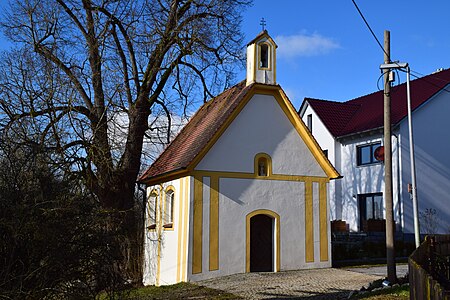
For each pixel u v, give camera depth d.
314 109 34.19
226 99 22.05
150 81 22.06
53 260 8.98
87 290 9.56
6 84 17.83
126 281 10.78
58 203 9.34
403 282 14.68
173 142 24.97
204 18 22.25
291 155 20.20
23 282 8.77
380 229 26.78
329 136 32.50
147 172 24.08
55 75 19.14
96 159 18.70
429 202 27.78
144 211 23.94
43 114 17.94
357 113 34.25
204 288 16.27
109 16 21.20
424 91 29.88
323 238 20.19
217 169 18.81
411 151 22.56
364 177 30.11
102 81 20.95
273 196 19.58
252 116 19.77
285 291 14.98
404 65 15.27
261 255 19.28
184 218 18.52
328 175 20.81
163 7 22.12
